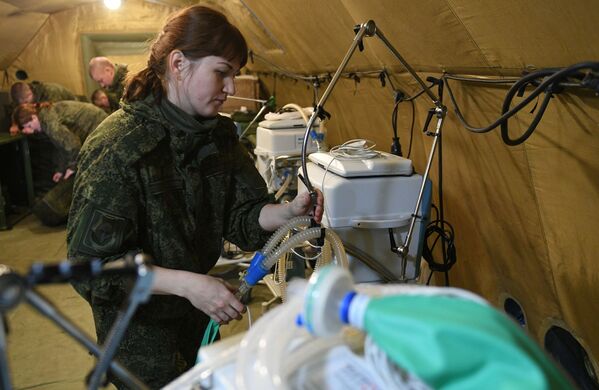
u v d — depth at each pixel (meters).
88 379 0.56
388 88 2.04
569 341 1.44
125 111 1.10
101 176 1.03
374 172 1.37
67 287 3.00
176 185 1.15
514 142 1.09
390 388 0.56
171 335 1.25
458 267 1.99
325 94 1.23
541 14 0.93
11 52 4.82
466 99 1.50
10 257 3.52
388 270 1.42
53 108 4.07
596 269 1.21
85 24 5.12
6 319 0.49
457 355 0.46
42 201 4.15
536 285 1.51
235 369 0.62
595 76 0.88
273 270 1.50
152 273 0.49
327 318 0.54
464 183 1.74
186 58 1.06
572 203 1.21
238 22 3.83
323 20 2.10
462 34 1.25
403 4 1.35
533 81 1.09
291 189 2.32
